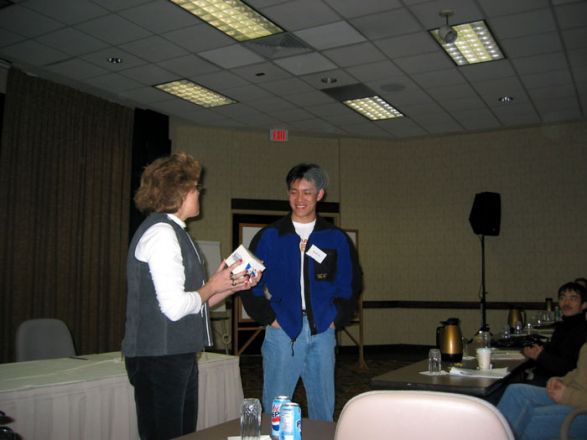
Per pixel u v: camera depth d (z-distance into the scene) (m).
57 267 6.13
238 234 8.43
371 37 5.17
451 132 8.66
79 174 6.46
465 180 8.76
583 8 4.59
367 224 9.00
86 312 6.42
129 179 7.12
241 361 7.83
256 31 5.09
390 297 9.00
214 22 4.91
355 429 1.14
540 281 8.11
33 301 5.85
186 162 1.79
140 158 7.19
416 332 8.88
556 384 2.51
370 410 1.13
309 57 5.65
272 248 2.36
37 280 5.91
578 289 3.55
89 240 6.52
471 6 4.56
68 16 4.71
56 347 3.48
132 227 7.05
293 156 8.84
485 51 5.53
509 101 7.04
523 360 3.00
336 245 2.38
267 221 8.61
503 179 8.49
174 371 1.62
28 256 5.79
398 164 9.24
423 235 8.98
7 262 5.60
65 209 6.26
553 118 7.82
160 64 5.82
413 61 5.75
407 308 8.96
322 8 4.59
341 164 8.98
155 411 1.60
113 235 6.81
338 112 7.55
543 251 8.12
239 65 5.87
